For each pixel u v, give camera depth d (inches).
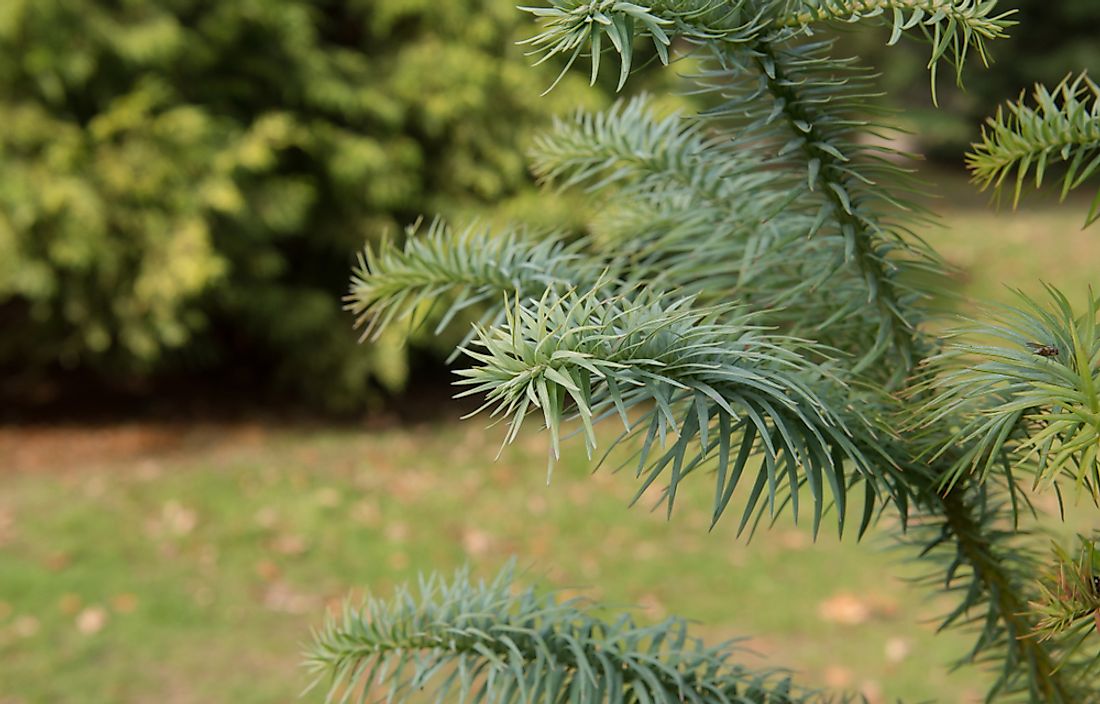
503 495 193.3
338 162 212.4
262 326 225.8
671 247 47.0
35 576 157.9
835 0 32.1
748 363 32.5
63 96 197.3
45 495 187.6
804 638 146.7
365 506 186.9
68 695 131.3
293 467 203.9
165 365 228.8
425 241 44.5
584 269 44.9
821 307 43.4
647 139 48.4
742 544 174.1
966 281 268.1
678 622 41.3
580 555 171.6
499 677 39.9
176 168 198.2
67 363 221.8
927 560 45.7
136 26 197.9
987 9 30.5
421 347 230.4
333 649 41.7
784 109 35.3
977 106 456.4
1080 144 33.9
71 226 194.1
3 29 185.0
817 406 33.7
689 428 31.3
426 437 223.6
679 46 117.4
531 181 223.0
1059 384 28.9
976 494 40.7
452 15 217.3
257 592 157.8
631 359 30.4
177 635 145.6
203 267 199.6
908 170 36.7
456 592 41.8
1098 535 36.8
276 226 210.2
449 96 216.7
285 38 209.6
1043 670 41.4
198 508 183.3
